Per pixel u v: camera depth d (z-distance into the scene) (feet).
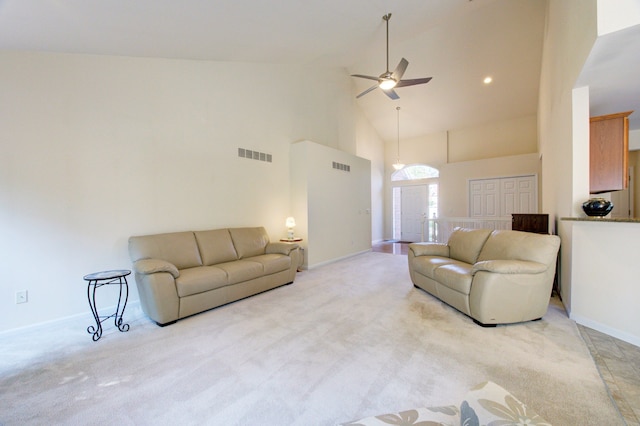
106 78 9.73
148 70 10.78
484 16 15.31
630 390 5.24
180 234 11.09
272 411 4.92
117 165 9.97
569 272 8.87
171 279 8.75
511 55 17.62
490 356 6.52
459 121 25.03
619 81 7.91
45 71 8.56
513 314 8.11
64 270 8.88
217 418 4.77
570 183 8.78
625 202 16.89
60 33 7.65
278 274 12.36
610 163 9.07
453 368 6.07
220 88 13.25
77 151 9.13
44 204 8.54
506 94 20.99
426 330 7.98
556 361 6.26
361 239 21.68
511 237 9.61
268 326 8.44
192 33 9.53
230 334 7.94
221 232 12.51
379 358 6.54
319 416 4.77
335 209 18.67
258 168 15.06
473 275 8.51
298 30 11.28
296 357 6.66
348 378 5.80
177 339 7.69
